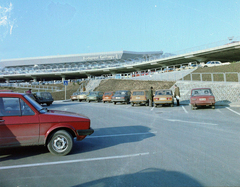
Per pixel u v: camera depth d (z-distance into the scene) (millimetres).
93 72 77312
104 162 4277
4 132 4496
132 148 5254
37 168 4023
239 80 20109
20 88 52531
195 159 4293
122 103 22812
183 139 6000
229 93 18062
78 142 6066
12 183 3357
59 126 4828
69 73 78250
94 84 49219
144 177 3490
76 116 5133
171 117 10633
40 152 5145
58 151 4805
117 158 4512
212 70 29469
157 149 5078
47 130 4754
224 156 4434
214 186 3131
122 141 6043
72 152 5070
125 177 3506
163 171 3717
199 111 12625
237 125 7902
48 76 84062
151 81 35844
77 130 4973
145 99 17891
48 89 50625
